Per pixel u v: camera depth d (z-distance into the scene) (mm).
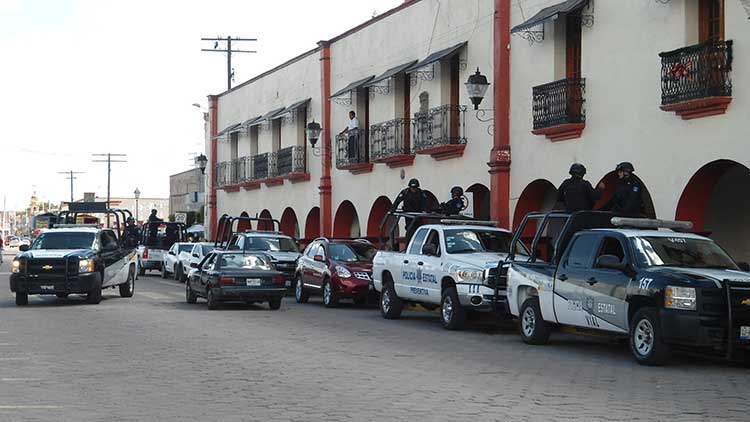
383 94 29656
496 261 17453
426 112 26062
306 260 25859
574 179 16781
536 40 21812
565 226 14891
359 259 24844
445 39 26000
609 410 9297
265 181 39625
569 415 9016
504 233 19016
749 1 15516
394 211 22750
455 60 25984
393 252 20750
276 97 39906
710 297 11961
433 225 19344
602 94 19500
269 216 40781
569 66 21062
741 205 18406
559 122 20344
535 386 10852
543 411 9227
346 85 32562
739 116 15867
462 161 24984
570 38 21094
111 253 25406
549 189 22484
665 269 12688
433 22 26672
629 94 18672
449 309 17906
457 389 10602
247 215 43375
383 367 12477
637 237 13484
